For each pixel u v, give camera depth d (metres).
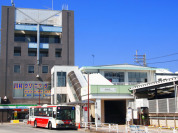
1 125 51.91
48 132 30.70
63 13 80.25
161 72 78.00
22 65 75.38
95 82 58.81
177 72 79.00
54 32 79.75
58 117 33.78
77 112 39.69
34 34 80.69
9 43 75.69
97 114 43.34
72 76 60.94
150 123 38.22
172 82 33.78
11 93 73.62
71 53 78.62
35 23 78.19
